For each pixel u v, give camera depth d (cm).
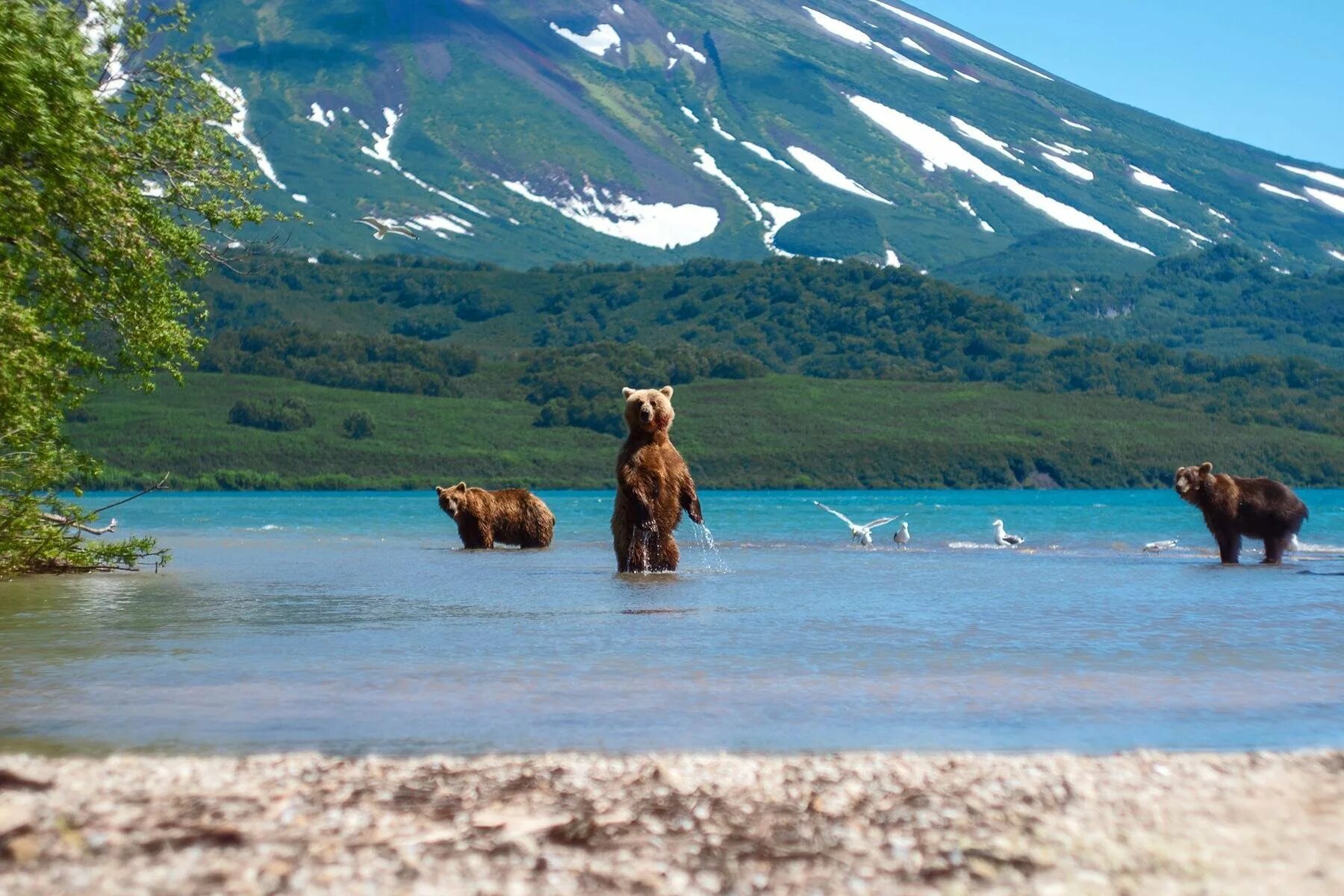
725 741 1109
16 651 1594
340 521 6569
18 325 2052
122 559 2995
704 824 877
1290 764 1008
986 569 2983
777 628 1805
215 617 1953
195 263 2573
